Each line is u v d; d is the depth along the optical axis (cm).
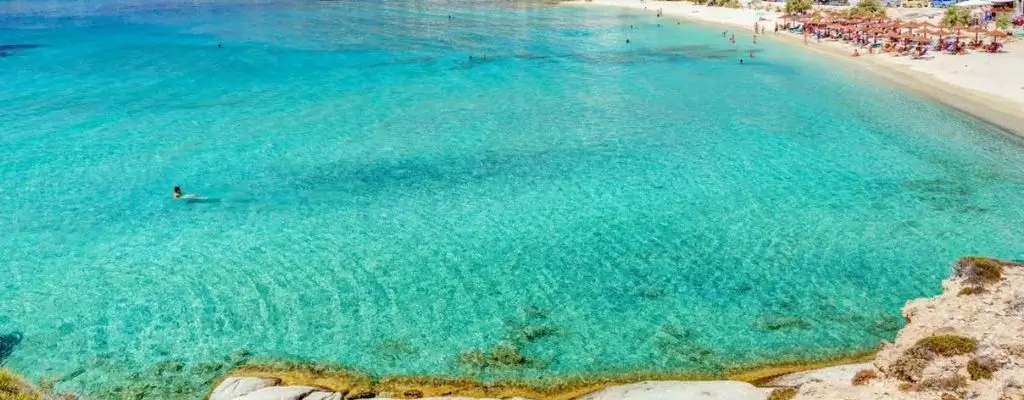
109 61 6241
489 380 1697
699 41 7462
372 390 1652
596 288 2153
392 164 3344
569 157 3438
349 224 2650
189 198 2920
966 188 2930
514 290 2147
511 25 8975
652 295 2103
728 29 8369
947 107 4219
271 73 5656
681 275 2228
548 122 4091
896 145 3538
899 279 2166
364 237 2536
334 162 3381
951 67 5234
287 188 3033
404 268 2295
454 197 2922
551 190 2997
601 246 2452
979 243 2405
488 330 1922
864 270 2230
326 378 1703
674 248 2425
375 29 8475
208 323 1961
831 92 4762
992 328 1464
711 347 1820
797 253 2362
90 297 2111
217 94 4881
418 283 2194
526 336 1891
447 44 7250
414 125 4044
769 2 10619
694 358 1773
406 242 2494
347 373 1723
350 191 2995
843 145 3559
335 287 2170
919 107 4262
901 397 1313
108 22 9288
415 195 2947
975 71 5041
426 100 4684
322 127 4006
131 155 3491
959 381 1308
